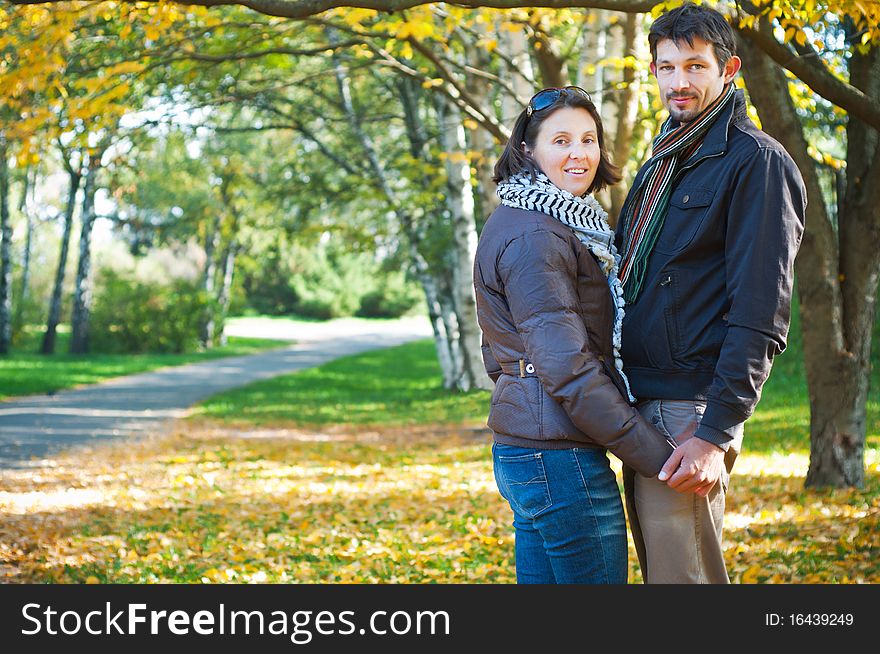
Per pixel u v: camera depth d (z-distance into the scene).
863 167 7.24
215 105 10.71
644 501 2.88
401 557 6.60
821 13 5.07
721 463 2.71
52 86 7.07
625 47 8.06
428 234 17.94
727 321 2.73
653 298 2.82
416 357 36.78
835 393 7.48
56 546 7.00
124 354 38.00
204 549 7.04
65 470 11.04
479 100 11.26
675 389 2.80
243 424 16.70
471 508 8.45
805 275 7.42
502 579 5.79
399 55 10.25
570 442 2.83
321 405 20.39
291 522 8.13
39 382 23.89
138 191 31.67
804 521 6.53
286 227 19.34
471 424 15.49
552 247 2.76
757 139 2.70
